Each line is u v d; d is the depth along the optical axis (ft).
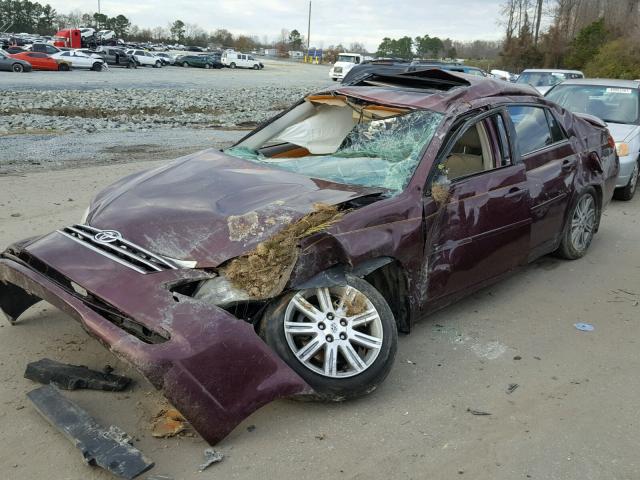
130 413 10.57
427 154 13.52
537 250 17.37
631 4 147.23
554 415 11.40
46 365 11.60
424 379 12.44
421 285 13.03
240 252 10.83
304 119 16.80
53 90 83.82
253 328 10.08
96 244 11.46
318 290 11.08
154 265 10.67
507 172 15.29
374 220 11.91
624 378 12.96
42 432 10.07
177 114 66.74
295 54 384.88
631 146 28.66
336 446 10.09
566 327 15.39
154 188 13.32
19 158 35.37
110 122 54.65
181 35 419.54
